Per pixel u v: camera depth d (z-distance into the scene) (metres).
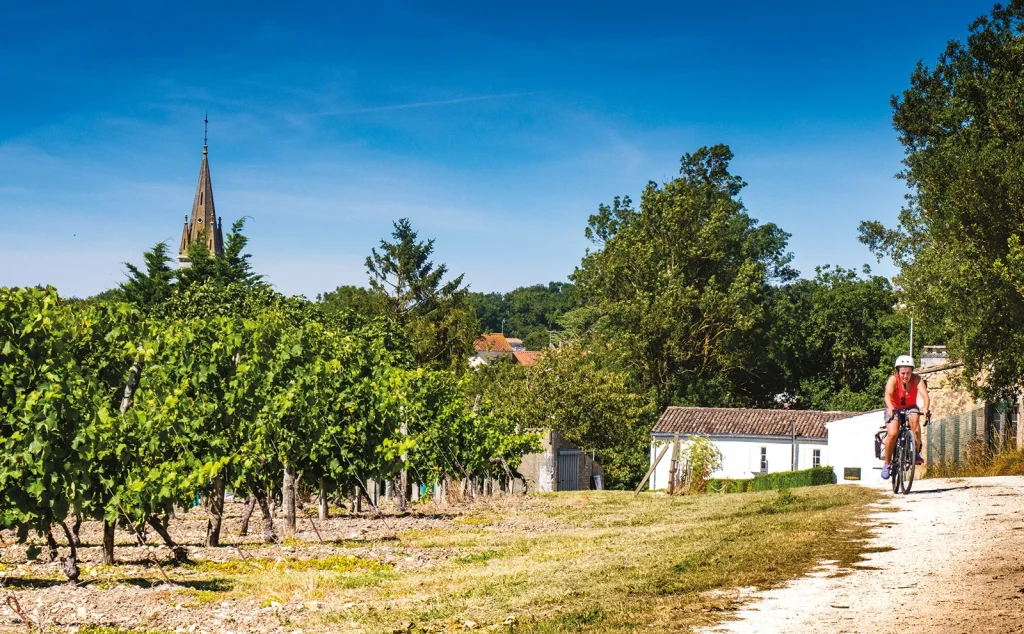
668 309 66.31
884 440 15.23
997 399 28.44
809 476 43.59
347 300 62.03
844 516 13.23
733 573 9.33
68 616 8.71
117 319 15.88
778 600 7.82
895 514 13.01
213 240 115.81
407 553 14.24
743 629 6.81
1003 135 28.28
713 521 16.55
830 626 6.69
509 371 56.28
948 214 27.61
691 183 78.75
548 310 178.62
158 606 9.41
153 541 16.34
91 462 11.53
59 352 12.74
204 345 17.47
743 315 67.75
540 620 7.93
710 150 78.94
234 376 17.34
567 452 42.31
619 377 55.31
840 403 78.81
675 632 6.89
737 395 78.75
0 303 12.16
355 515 22.67
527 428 39.25
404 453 20.84
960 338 27.69
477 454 26.75
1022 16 31.97
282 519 21.25
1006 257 24.98
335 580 11.37
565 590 9.52
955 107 30.42
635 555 11.96
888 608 7.13
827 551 10.20
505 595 9.61
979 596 7.27
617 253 70.00
